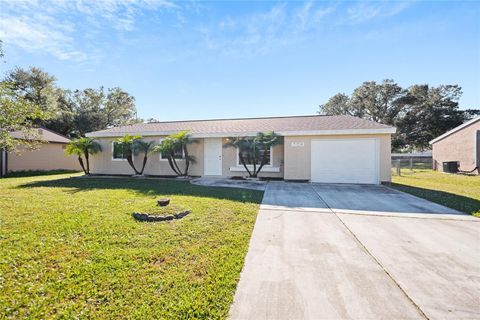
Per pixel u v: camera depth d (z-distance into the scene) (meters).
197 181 11.37
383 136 10.43
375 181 10.50
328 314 2.16
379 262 3.17
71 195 7.48
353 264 3.11
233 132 12.21
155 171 13.52
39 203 6.29
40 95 26.55
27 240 3.75
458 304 2.30
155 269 2.93
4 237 3.87
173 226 4.48
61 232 4.12
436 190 8.96
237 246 3.64
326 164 10.98
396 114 35.34
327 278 2.77
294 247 3.67
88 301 2.32
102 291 2.48
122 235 4.02
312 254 3.42
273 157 12.12
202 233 4.16
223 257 3.26
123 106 33.53
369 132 10.39
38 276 2.73
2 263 3.01
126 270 2.90
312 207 6.21
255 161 11.91
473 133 15.95
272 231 4.39
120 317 2.11
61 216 5.05
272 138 11.08
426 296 2.42
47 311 2.17
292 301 2.35
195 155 13.12
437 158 20.03
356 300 2.36
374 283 2.66
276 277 2.80
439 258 3.28
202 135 12.47
